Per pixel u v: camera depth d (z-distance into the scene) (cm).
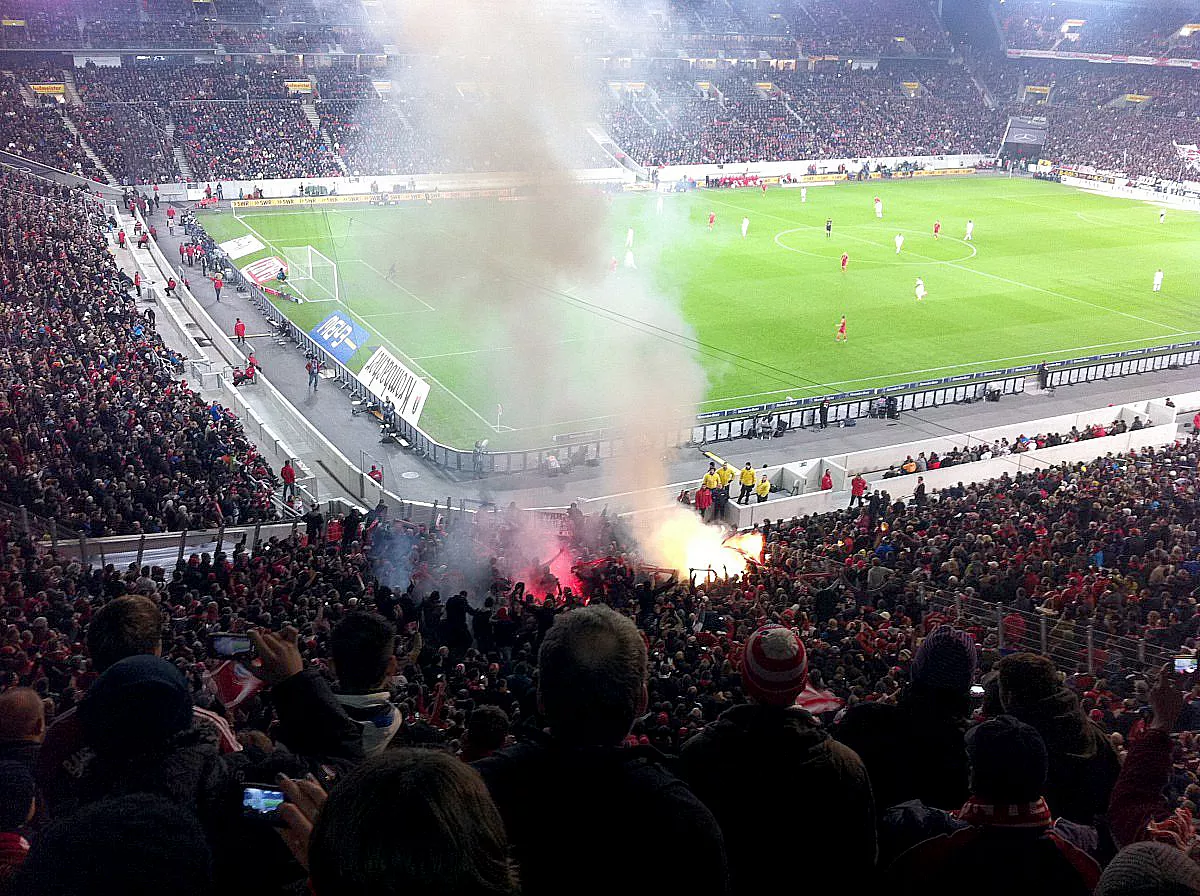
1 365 3872
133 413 3559
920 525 3044
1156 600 2247
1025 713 589
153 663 396
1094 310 6631
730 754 423
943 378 5359
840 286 7056
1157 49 12938
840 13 13925
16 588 1930
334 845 262
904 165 11538
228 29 10725
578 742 365
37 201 6988
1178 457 3812
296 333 5772
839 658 1728
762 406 4806
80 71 9981
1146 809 479
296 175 9244
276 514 3262
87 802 380
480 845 265
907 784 528
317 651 1628
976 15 14300
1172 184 10444
